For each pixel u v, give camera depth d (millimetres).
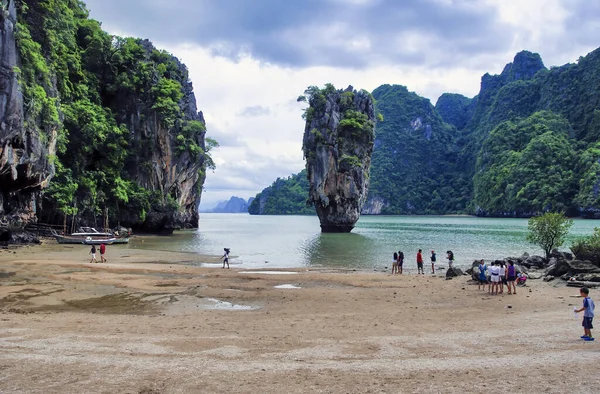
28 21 41938
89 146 55125
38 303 17141
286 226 108438
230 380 8344
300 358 9852
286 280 23828
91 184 55250
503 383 8078
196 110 86500
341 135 78125
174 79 77125
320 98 79312
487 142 182250
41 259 31516
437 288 21031
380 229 86750
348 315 15172
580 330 12180
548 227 30016
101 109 60219
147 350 10398
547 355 9836
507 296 18344
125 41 68562
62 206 49625
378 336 11992
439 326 13242
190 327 13094
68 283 21547
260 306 17109
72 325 13203
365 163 80438
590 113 156875
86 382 8188
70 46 54500
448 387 7918
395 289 20906
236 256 37688
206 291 20172
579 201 123062
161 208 66938
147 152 65750
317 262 33844
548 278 22406
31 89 35562
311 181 78938
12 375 8539
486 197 164375
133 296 18875
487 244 49594
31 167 37125
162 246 46844
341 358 9875
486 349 10523
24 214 43406
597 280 20844
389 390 7789
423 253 40094
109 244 47531
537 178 140500
